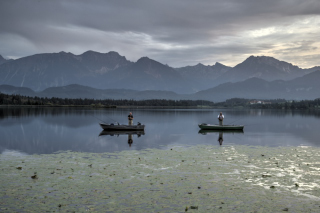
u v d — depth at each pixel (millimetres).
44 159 29312
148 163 27344
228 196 18344
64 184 20500
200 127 65688
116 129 60906
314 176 22875
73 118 100188
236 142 44531
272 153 33281
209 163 27422
